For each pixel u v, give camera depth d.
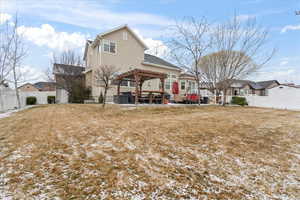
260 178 2.34
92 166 2.43
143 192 1.90
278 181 2.28
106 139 3.68
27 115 7.54
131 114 7.55
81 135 3.97
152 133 4.23
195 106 11.27
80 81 17.64
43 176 2.15
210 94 20.08
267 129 4.81
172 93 17.59
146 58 19.00
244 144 3.58
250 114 8.20
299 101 13.88
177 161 2.72
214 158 2.89
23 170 2.29
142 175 2.26
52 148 3.11
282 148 3.40
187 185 2.09
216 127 4.96
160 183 2.10
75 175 2.19
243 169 2.56
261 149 3.34
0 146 3.21
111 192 1.87
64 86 17.69
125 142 3.51
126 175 2.23
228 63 11.88
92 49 17.09
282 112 9.46
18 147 3.15
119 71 15.24
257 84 35.88
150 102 11.64
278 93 15.16
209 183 2.16
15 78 13.02
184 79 19.73
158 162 2.66
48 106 11.56
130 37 16.34
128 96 11.70
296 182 2.27
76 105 11.75
